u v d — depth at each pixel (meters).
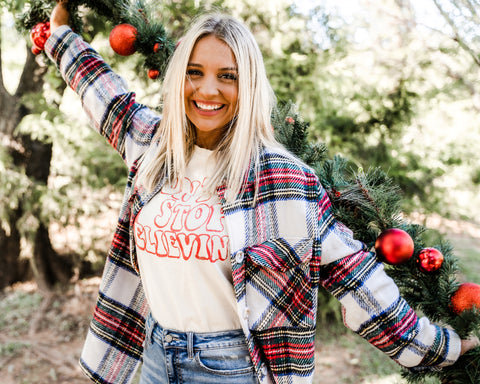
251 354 1.16
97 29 3.41
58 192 4.53
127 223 1.37
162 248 1.21
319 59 3.64
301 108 3.58
